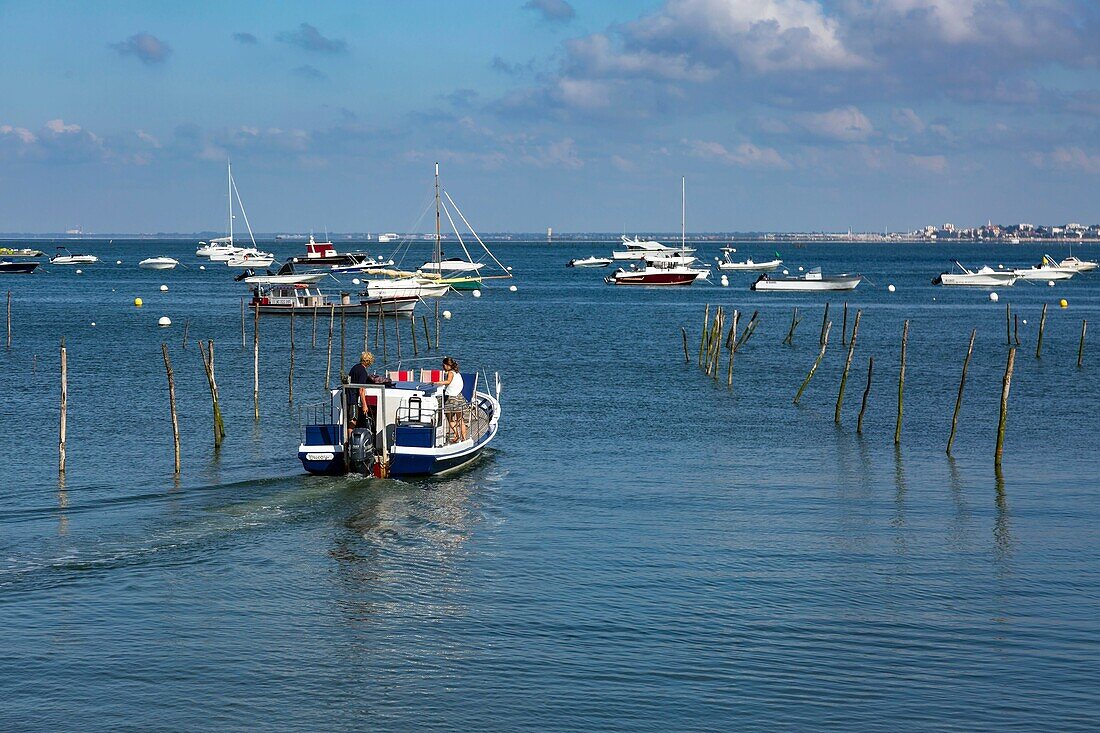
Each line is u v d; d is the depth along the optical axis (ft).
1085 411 145.59
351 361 201.46
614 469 106.32
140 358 199.00
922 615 65.82
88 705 53.21
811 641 61.62
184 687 55.21
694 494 96.27
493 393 158.40
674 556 77.51
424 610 66.13
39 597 67.46
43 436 120.37
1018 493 98.02
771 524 86.58
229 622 63.77
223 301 371.15
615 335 254.88
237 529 82.48
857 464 110.42
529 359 204.85
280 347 224.94
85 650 59.52
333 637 61.77
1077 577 73.46
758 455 114.52
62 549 76.74
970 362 204.23
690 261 572.51
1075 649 60.80
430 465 98.12
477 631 62.75
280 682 55.93
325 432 99.30
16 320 286.46
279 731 50.96
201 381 168.66
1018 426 133.80
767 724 51.85
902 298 410.11
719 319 187.11
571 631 62.85
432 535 82.23
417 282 339.57
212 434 122.83
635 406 147.43
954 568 75.25
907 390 166.40
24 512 86.48
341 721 51.88
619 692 54.95
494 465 107.14
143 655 58.90
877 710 53.21
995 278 488.02
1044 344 239.30
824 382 175.73
